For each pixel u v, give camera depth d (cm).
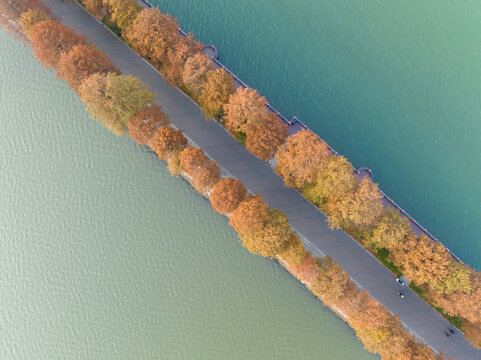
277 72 5306
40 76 5419
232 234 5147
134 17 4588
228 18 5409
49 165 5397
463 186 5084
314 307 4994
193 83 4359
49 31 4419
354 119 5219
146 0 5309
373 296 4834
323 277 4116
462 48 5319
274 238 4022
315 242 4866
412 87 5281
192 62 4288
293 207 4912
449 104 5241
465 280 4012
